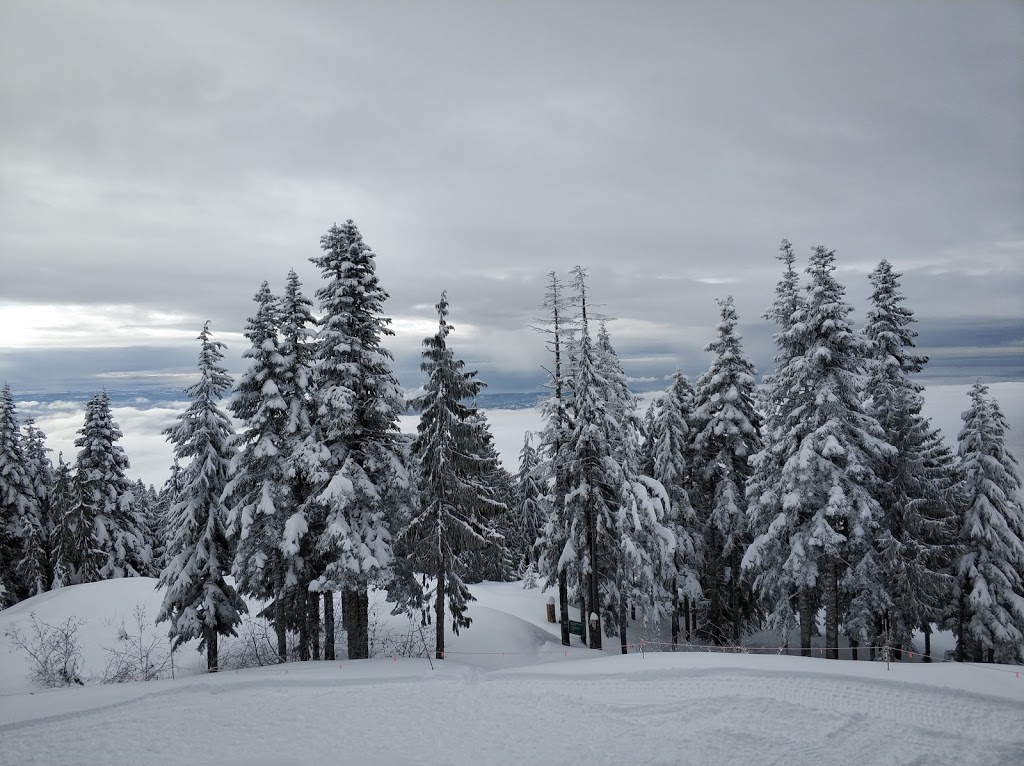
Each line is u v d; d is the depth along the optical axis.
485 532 22.44
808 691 14.32
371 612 29.16
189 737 12.95
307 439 20.47
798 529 22.78
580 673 16.22
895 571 22.12
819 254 22.25
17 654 24.77
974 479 24.41
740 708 13.58
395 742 12.62
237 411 21.89
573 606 32.69
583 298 25.61
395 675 16.53
